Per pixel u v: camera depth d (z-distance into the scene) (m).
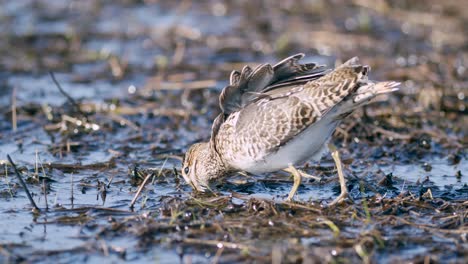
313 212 10.78
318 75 11.18
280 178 12.68
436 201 11.18
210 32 21.89
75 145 14.28
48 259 9.58
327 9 23.41
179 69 19.25
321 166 13.13
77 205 11.40
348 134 14.49
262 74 10.90
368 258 9.27
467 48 20.28
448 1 23.50
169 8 24.05
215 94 17.45
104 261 9.52
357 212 10.73
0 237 10.23
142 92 17.61
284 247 9.65
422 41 20.88
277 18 22.86
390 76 18.31
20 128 15.39
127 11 23.81
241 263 9.29
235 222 10.38
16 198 11.73
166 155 13.76
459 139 14.53
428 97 16.36
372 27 21.84
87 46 21.06
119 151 14.09
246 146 10.84
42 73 19.16
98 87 18.09
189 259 9.49
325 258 9.27
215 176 11.70
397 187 12.12
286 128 10.48
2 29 22.16
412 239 9.88
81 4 24.47
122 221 10.53
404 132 14.91
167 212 10.83
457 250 9.60
